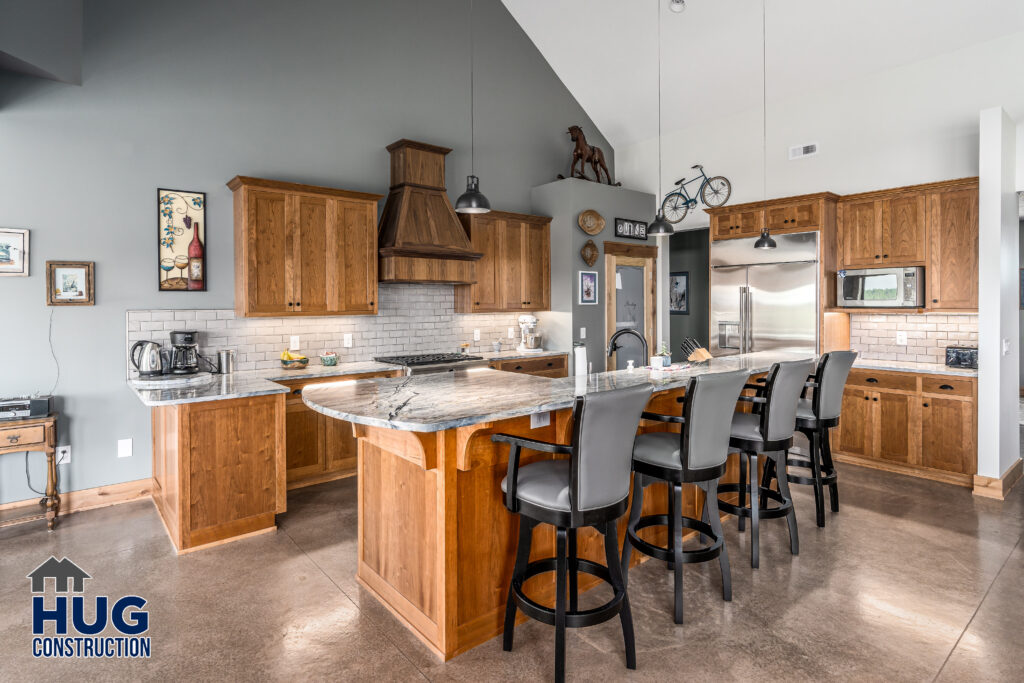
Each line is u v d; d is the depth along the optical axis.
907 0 4.50
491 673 2.12
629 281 6.73
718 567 2.99
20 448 3.38
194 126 4.28
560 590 1.99
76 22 3.72
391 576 2.56
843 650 2.23
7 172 3.59
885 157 5.10
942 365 4.71
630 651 2.12
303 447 4.37
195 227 4.29
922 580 2.80
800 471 4.69
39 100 3.69
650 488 3.12
